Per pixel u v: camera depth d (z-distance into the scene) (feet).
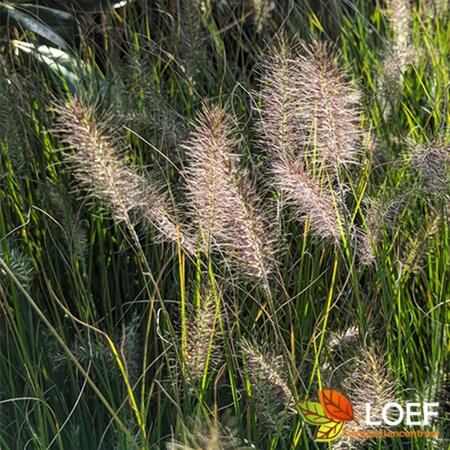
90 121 7.49
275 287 9.18
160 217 8.12
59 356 9.11
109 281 10.28
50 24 12.73
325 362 8.65
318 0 14.34
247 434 8.38
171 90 11.48
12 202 10.27
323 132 8.14
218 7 13.50
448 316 9.15
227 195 7.62
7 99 9.86
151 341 9.40
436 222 8.94
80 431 8.79
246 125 10.46
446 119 10.78
